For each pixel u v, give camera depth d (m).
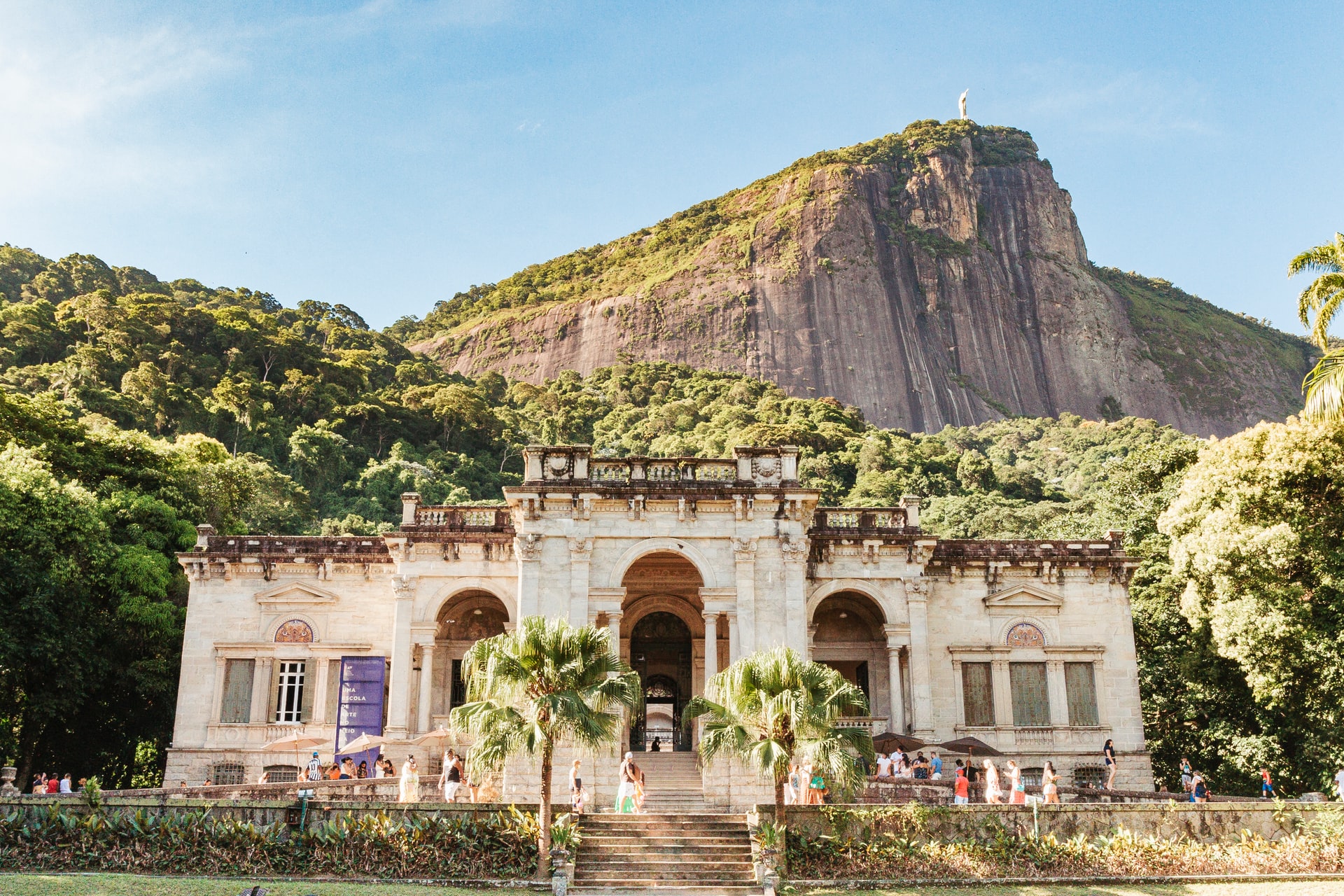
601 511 38.97
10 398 52.41
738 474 39.62
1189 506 43.44
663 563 43.47
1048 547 45.94
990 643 44.69
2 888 21.58
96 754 47.66
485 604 45.09
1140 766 43.53
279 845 26.78
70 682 41.66
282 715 43.50
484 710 26.22
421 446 152.75
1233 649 40.09
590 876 27.14
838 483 151.12
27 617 40.12
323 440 128.38
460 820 27.78
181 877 24.53
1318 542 39.69
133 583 43.97
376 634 43.97
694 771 38.16
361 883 25.50
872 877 27.56
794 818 28.69
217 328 150.88
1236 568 40.44
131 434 60.12
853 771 25.77
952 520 119.94
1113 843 28.42
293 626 44.06
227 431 129.25
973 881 27.36
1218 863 28.17
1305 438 40.81
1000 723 43.81
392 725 40.59
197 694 43.41
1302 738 40.62
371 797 33.22
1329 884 26.84
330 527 101.69
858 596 45.03
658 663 46.53
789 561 38.41
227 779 42.25
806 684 27.22
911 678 42.50
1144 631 49.62
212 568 44.53
